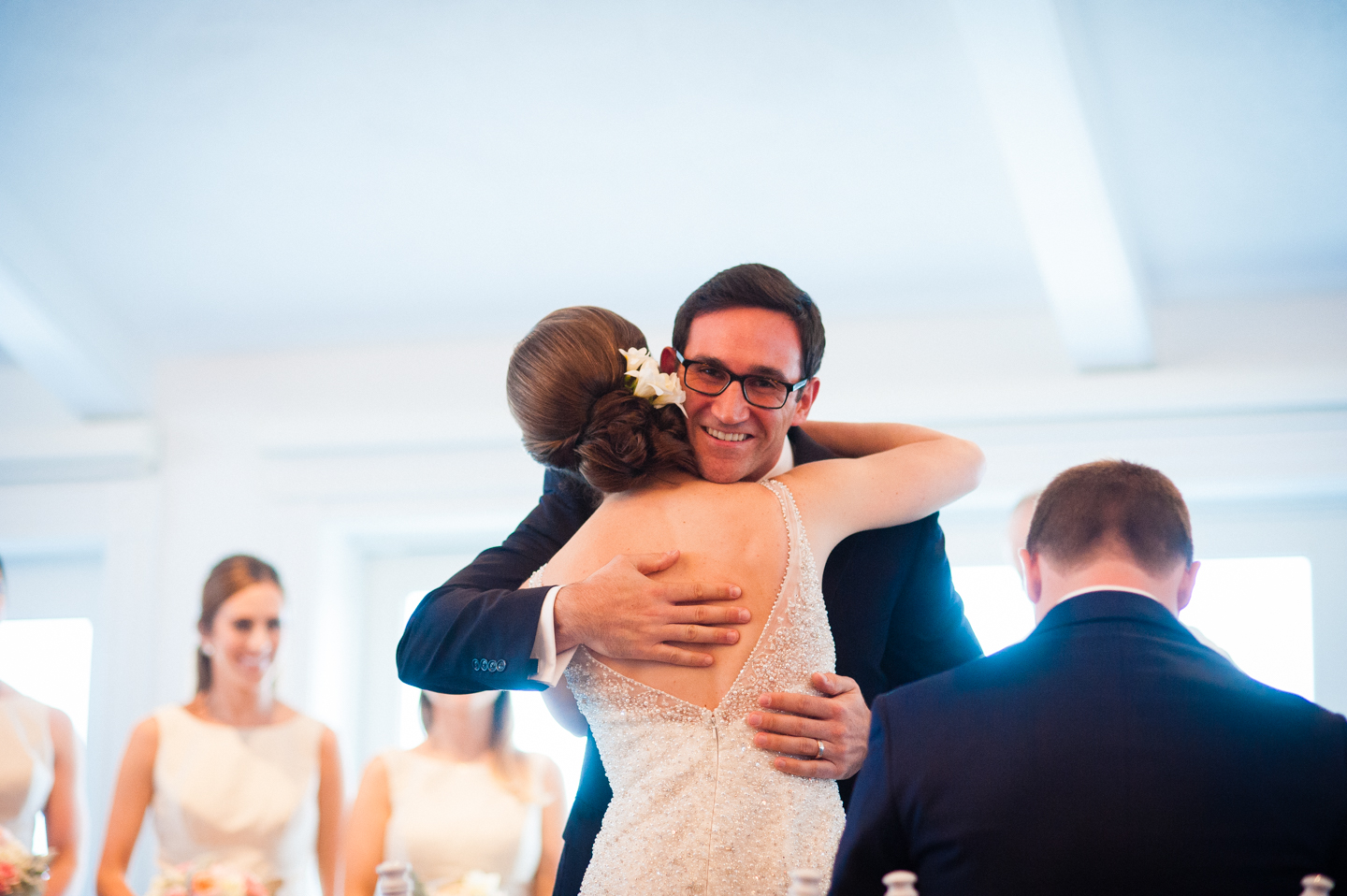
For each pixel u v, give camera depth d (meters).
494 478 4.46
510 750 3.74
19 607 4.84
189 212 3.99
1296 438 3.96
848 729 1.60
